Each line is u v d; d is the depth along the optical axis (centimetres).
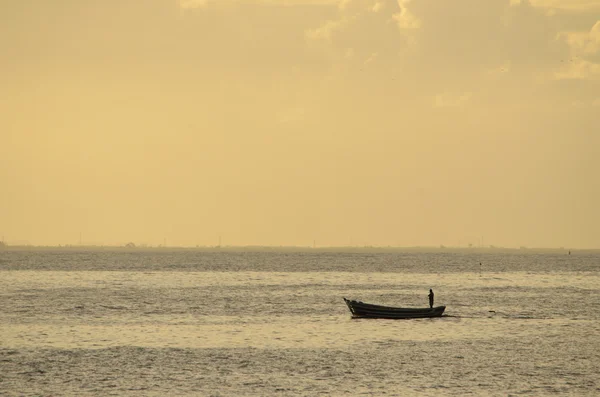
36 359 18388
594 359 18638
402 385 15988
